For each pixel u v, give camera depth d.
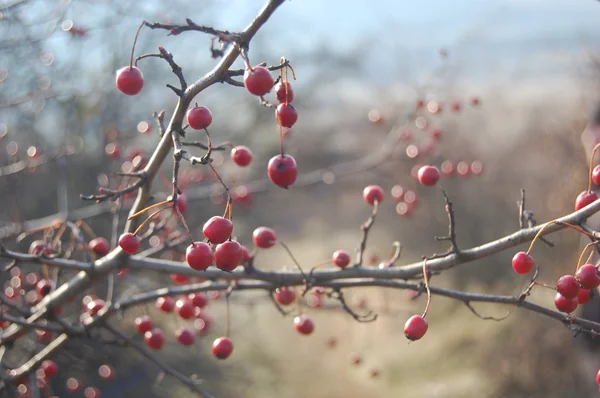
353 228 2.46
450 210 0.50
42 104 1.10
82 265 0.55
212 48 0.49
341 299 0.54
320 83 2.16
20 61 1.09
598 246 0.47
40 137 1.17
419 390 1.52
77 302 0.93
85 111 1.20
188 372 1.38
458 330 1.73
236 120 1.75
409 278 0.52
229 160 1.44
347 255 0.54
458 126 1.69
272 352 1.67
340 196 2.58
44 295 0.60
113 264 0.55
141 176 0.49
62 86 1.10
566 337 1.32
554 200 1.49
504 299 0.50
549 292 1.47
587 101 1.29
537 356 1.38
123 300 0.58
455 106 0.93
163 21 1.16
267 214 2.04
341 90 2.26
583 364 1.01
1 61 1.08
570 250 1.41
